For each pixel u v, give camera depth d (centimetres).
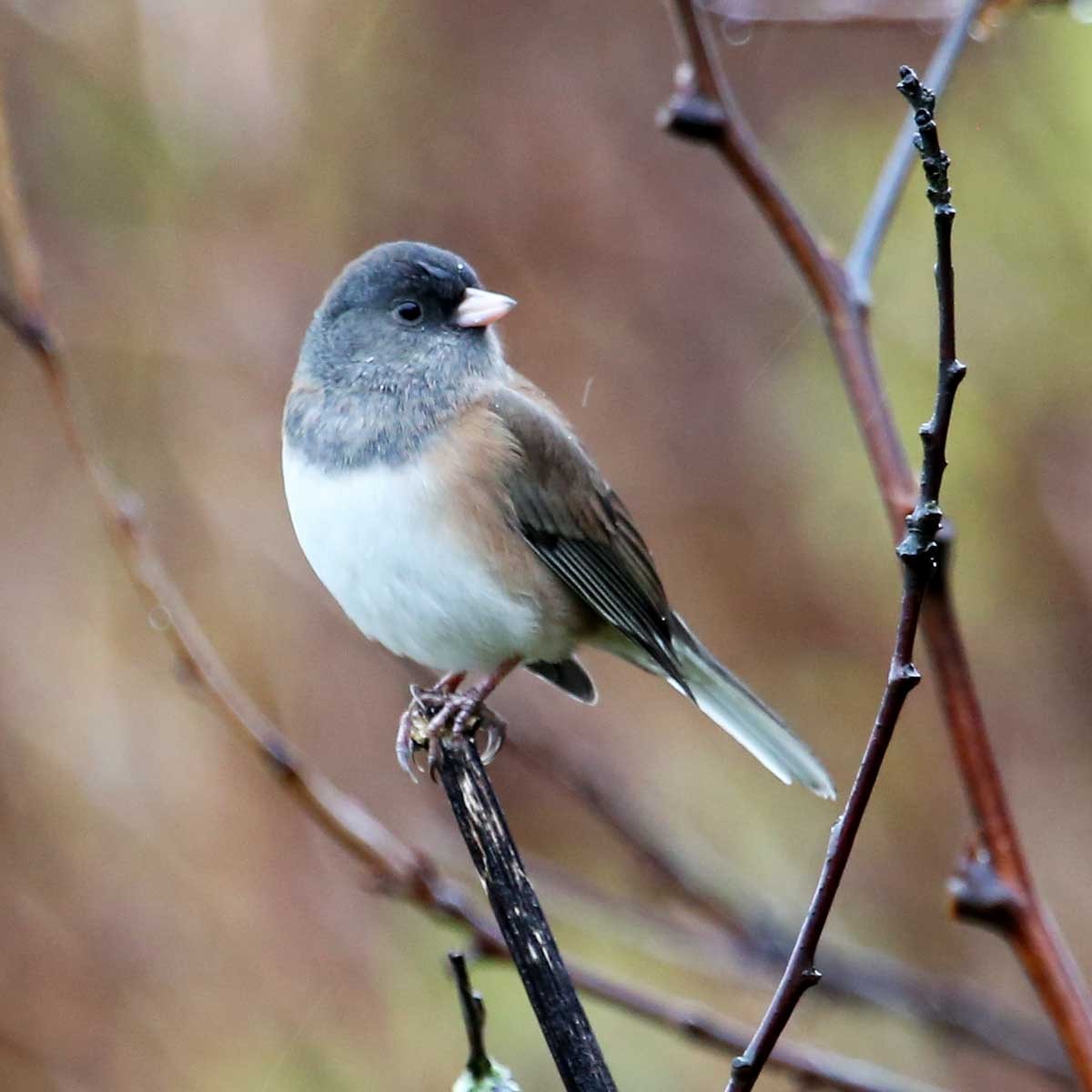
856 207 1100
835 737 1087
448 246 1088
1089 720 1067
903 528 585
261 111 1038
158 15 1030
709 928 934
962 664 574
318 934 992
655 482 1090
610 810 864
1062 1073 800
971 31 687
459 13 1098
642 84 1115
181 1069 965
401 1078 964
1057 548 1061
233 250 1055
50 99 1041
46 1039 966
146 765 1010
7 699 1015
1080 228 1064
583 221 1098
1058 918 1053
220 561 1032
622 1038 1000
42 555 1038
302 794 696
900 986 837
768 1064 674
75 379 1041
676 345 1098
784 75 1134
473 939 684
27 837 999
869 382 612
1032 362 1072
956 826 1081
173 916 991
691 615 1089
